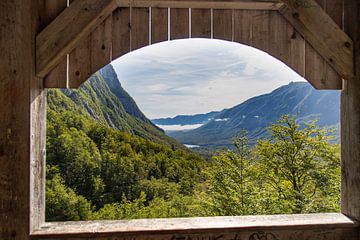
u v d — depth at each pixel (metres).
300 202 10.04
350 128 1.74
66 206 21.28
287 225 1.60
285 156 10.96
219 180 11.23
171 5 1.71
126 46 1.74
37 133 1.58
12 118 1.48
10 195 1.47
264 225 1.59
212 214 11.00
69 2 1.63
